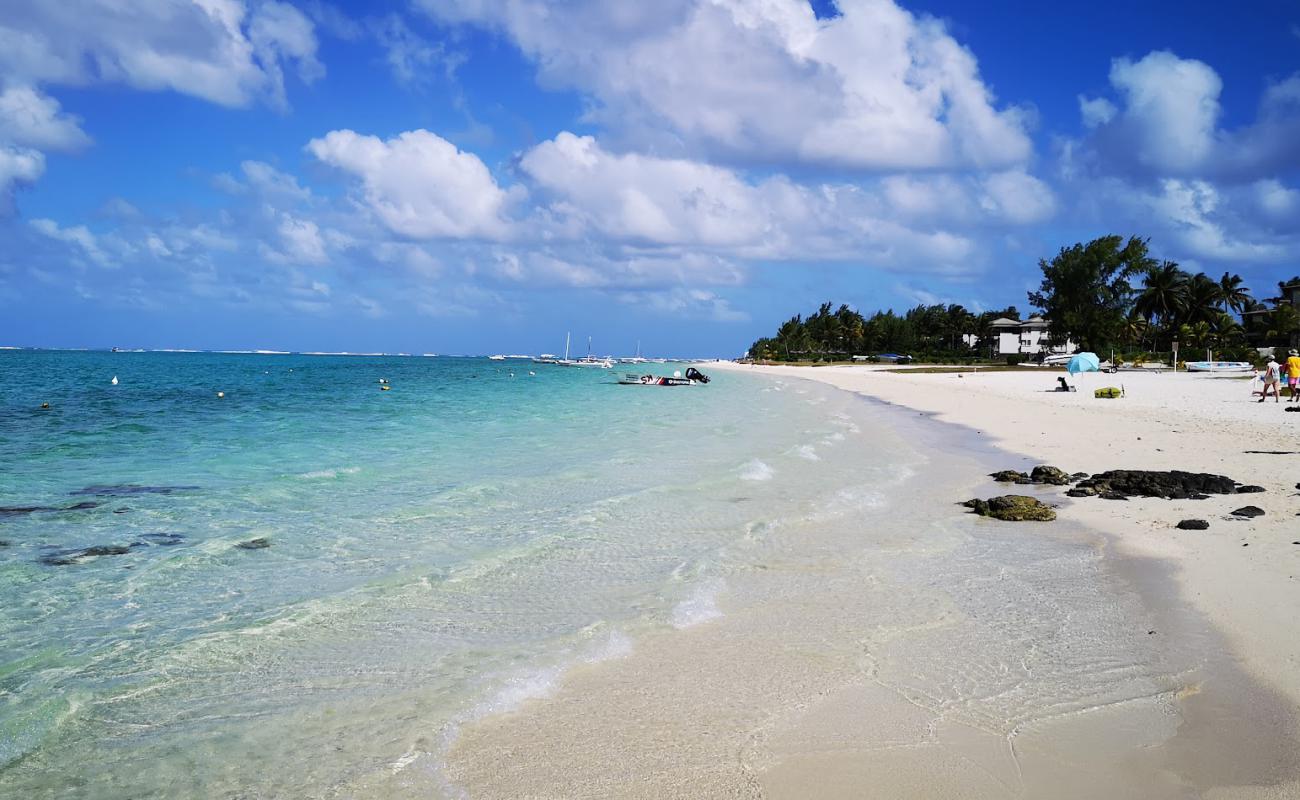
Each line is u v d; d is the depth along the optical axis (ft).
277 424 93.35
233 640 22.95
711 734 17.31
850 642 22.90
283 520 39.01
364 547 33.76
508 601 26.63
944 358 413.18
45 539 34.99
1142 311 311.27
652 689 19.67
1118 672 20.57
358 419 101.50
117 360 472.44
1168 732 17.26
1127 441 70.33
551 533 36.27
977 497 45.57
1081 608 25.76
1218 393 132.16
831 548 33.73
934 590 27.89
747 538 35.37
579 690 19.62
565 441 74.90
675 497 44.86
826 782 15.37
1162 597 26.58
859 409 122.72
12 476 52.21
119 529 36.99
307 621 24.58
